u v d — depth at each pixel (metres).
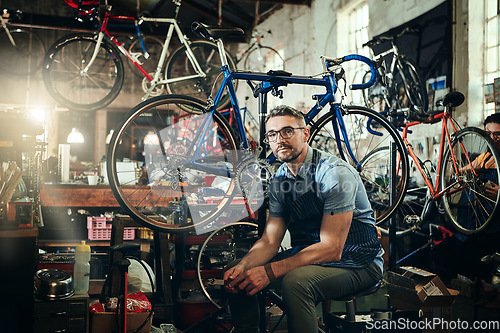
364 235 2.41
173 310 3.45
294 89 8.47
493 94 4.07
